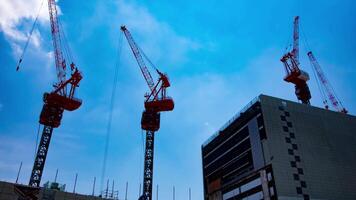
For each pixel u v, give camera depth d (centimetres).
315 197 8888
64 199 8175
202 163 13375
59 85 14488
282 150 9338
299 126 10206
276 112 10119
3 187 7344
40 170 13000
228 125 11825
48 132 13800
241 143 10662
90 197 8738
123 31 14425
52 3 14450
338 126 11075
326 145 10238
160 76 14188
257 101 10362
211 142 12975
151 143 13212
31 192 7681
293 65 15488
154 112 13600
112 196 9412
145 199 11819
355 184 9825
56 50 14625
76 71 14612
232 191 10581
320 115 10981
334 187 9362
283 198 8412
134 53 14412
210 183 12194
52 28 14512
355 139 11088
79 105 14500
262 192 8975
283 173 8881
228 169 11169
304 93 14988
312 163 9544
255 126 10075
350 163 10262
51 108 13975
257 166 9475
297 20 16238
